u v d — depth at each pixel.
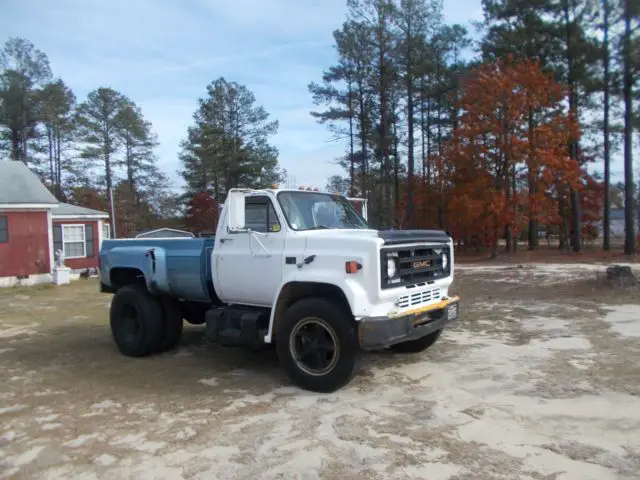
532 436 4.01
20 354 7.54
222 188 46.66
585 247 36.44
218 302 6.64
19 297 14.80
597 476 3.38
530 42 27.34
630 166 25.61
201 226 43.22
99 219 22.75
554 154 25.16
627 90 24.70
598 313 8.84
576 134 25.16
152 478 3.60
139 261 6.97
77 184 49.28
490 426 4.23
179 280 6.70
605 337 7.05
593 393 4.87
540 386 5.12
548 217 26.30
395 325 5.05
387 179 37.56
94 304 12.91
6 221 18.22
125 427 4.55
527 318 8.71
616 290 11.10
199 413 4.83
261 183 44.31
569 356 6.17
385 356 6.55
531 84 24.53
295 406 4.91
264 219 5.86
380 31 32.59
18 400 5.42
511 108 24.47
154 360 6.95
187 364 6.69
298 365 5.35
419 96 35.62
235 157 43.03
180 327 7.38
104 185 49.94
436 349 6.81
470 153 25.70
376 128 38.06
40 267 19.02
